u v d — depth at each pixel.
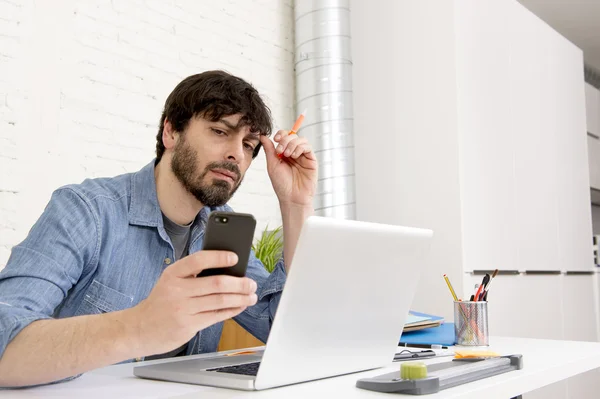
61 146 2.19
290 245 1.46
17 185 2.05
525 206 3.17
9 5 2.07
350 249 0.84
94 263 1.19
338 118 2.87
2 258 2.00
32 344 0.80
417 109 2.84
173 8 2.63
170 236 1.37
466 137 2.76
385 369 1.00
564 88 3.79
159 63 2.56
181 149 1.28
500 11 3.14
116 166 2.37
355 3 3.11
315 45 2.92
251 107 1.28
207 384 0.84
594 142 4.47
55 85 2.18
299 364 0.84
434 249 2.71
